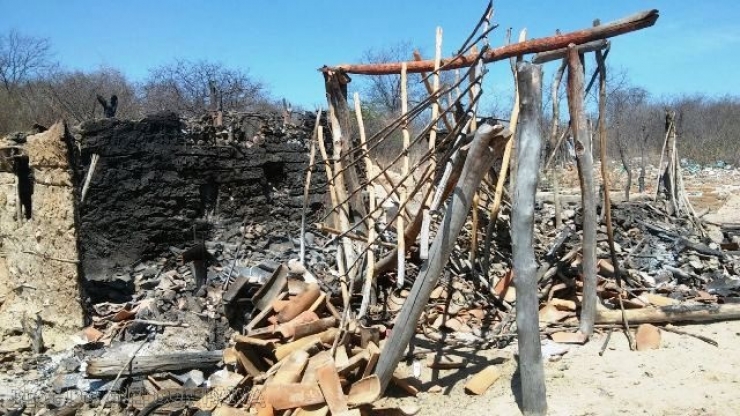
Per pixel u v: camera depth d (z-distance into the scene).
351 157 7.27
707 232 10.13
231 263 8.70
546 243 7.72
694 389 5.16
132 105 25.88
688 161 29.56
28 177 7.93
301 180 10.57
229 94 24.28
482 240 7.29
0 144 8.03
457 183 4.93
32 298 7.38
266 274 7.56
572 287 6.76
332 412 4.58
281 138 10.56
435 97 5.82
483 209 7.39
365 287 5.95
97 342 6.74
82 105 23.77
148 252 8.88
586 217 6.07
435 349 5.93
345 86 7.39
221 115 10.14
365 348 5.36
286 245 9.56
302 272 6.58
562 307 6.56
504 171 6.40
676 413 4.84
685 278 7.70
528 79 4.70
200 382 5.67
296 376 4.93
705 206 17.47
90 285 8.06
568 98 6.02
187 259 8.30
